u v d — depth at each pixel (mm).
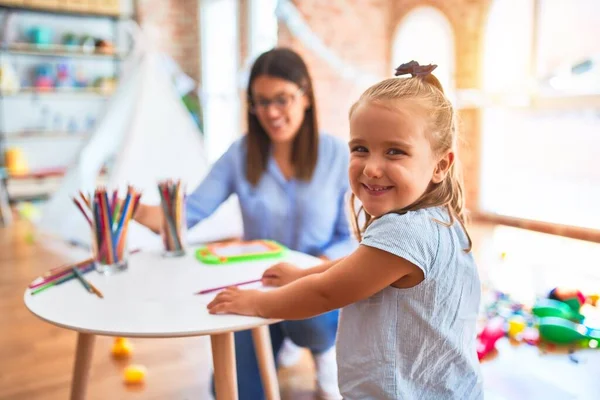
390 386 734
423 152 715
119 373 1567
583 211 2922
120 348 1687
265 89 1244
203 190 1377
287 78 1240
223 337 871
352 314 782
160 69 3125
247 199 1385
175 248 1155
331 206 1380
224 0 4551
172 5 4910
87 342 1082
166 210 1144
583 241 2803
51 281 992
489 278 2254
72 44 4570
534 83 3041
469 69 3352
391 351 736
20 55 4496
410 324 733
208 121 4887
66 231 2955
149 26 4828
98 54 4680
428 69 799
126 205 1050
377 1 3754
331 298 737
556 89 2971
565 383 1433
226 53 4637
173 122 3016
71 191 3023
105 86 4680
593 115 2828
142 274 1033
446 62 3490
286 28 3568
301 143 1337
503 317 1783
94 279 1006
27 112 4621
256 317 809
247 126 1361
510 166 3289
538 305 1784
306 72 1292
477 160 3373
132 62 3158
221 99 4746
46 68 4523
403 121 698
